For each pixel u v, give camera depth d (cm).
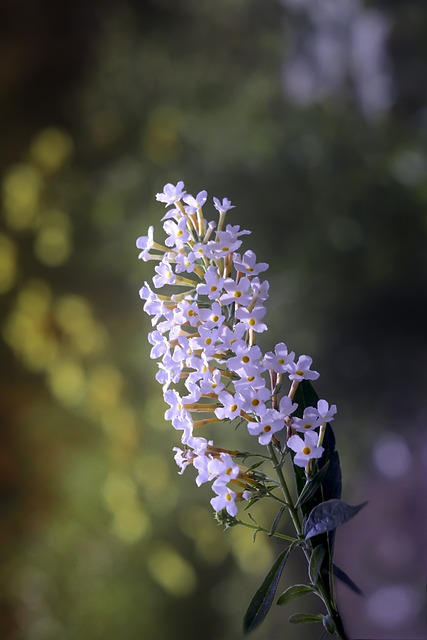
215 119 192
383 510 204
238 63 204
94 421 162
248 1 207
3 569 158
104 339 164
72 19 182
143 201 179
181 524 160
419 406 207
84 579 157
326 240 194
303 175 195
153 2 195
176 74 193
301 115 203
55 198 171
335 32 214
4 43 175
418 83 218
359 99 216
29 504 160
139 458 160
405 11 219
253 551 157
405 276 203
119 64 188
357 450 207
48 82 181
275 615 164
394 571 199
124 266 172
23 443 162
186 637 160
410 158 205
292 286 193
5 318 164
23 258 167
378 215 200
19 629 157
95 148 183
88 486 158
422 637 189
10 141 174
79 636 154
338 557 208
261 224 192
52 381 161
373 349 207
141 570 158
